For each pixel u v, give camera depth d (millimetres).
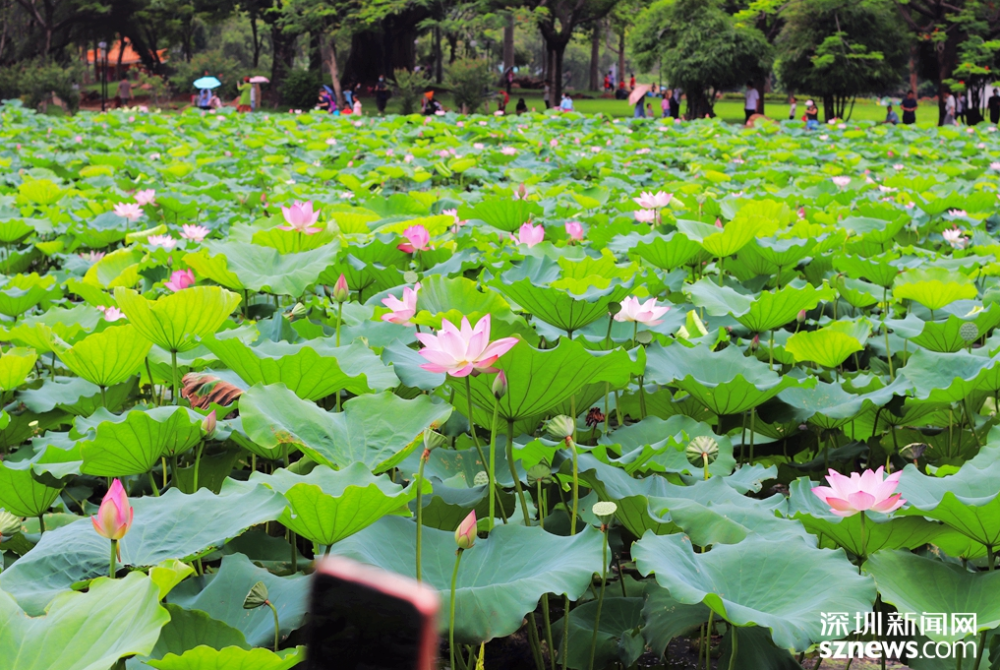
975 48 29797
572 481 2502
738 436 3627
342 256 4492
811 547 2150
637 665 2443
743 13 32062
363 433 2502
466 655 2500
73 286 4570
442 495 2607
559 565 2053
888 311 5113
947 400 3256
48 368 4301
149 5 49438
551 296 3328
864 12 30359
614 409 3670
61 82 38562
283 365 2840
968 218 7324
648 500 2418
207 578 2279
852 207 8156
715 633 2473
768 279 5352
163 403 3908
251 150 14734
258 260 4133
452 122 19734
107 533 1839
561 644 2410
